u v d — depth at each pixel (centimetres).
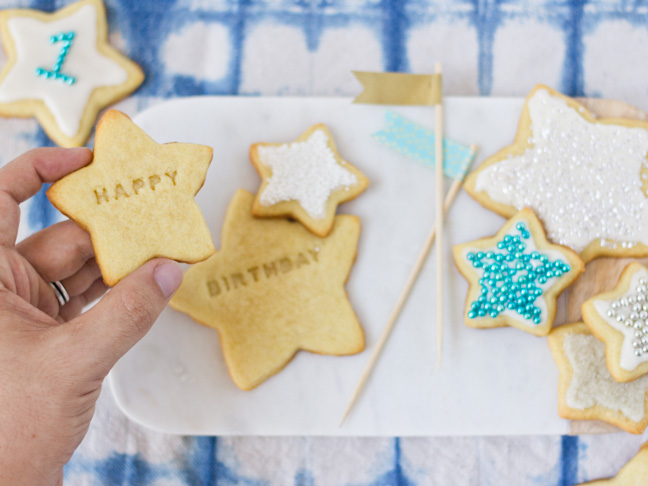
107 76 40
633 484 38
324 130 38
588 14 41
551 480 39
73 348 30
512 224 37
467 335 38
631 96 41
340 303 38
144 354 38
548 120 38
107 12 41
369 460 39
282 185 37
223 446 39
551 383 38
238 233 38
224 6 41
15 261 33
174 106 39
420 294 38
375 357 38
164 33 41
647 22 41
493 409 38
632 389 37
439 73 39
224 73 41
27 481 30
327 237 38
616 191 38
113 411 39
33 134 40
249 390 38
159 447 39
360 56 41
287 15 41
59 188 31
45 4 41
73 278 37
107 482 39
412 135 39
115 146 32
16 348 30
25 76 39
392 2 41
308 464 39
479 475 39
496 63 41
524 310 37
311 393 38
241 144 39
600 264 38
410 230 38
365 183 38
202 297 37
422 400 38
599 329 37
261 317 38
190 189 32
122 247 31
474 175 38
